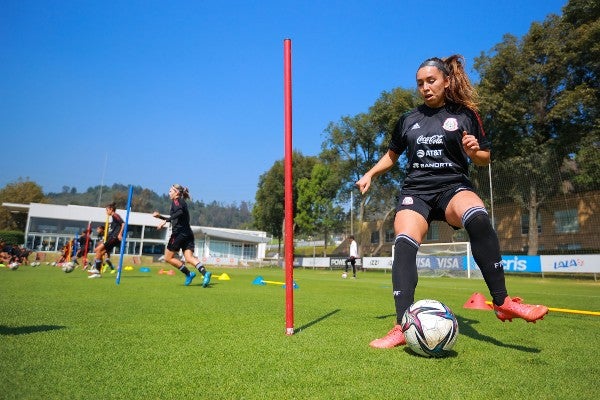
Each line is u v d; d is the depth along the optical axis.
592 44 22.52
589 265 17.02
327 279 14.79
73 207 39.34
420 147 2.80
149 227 42.44
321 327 3.07
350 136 35.16
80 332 2.60
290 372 1.82
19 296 4.71
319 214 37.47
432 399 1.50
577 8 23.11
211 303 4.51
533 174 22.61
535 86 24.53
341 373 1.82
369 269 27.86
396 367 1.96
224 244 43.78
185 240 7.55
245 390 1.56
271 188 44.00
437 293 8.34
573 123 23.92
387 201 29.75
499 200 23.25
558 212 24.38
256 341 2.47
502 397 1.55
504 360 2.18
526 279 18.86
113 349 2.17
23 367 1.77
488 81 24.94
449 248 21.06
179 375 1.73
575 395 1.59
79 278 8.88
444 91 2.81
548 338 2.92
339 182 36.44
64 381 1.60
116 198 83.38
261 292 6.41
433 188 2.75
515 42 24.56
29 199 50.44
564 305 6.14
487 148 2.72
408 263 2.57
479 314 4.37
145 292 5.71
